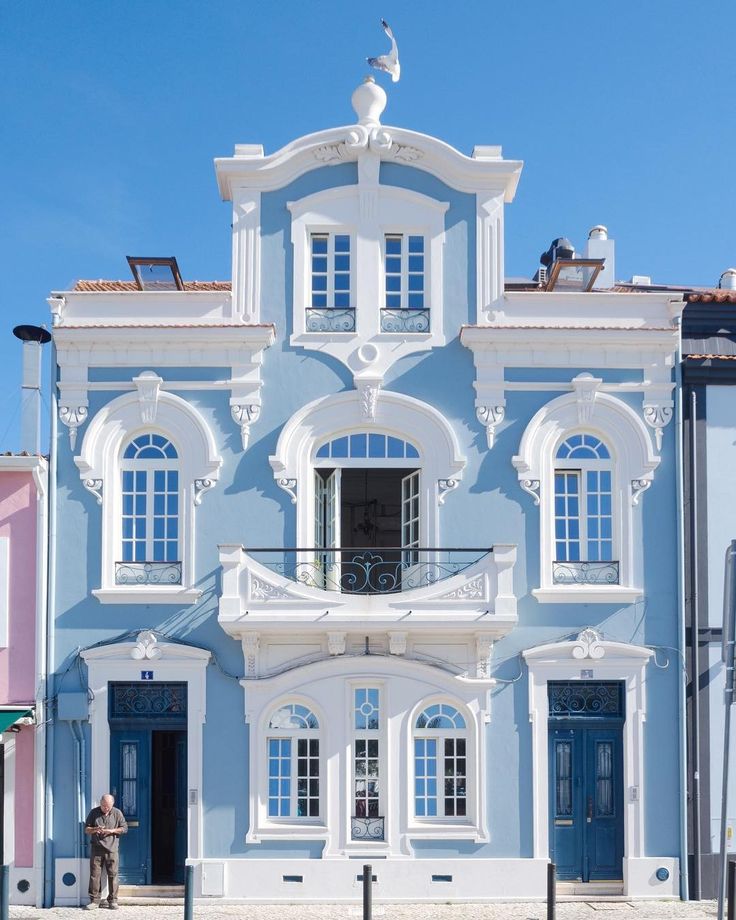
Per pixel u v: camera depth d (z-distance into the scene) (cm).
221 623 1612
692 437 1711
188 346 1709
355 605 1622
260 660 1658
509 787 1644
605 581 1698
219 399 1714
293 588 1627
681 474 1703
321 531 1723
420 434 1703
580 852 1658
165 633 1669
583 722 1678
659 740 1667
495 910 1559
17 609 1680
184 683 1678
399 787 1630
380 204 1744
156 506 1709
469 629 1620
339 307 1742
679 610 1681
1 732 1611
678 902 1614
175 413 1708
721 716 1675
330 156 1748
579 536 1714
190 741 1645
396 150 1748
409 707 1645
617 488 1711
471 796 1644
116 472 1705
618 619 1681
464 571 1631
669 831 1652
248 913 1548
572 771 1673
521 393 1717
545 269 2270
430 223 1742
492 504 1695
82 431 1703
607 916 1517
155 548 1702
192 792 1634
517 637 1672
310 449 1708
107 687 1661
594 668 1670
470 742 1650
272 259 1738
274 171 1742
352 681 1650
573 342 1708
